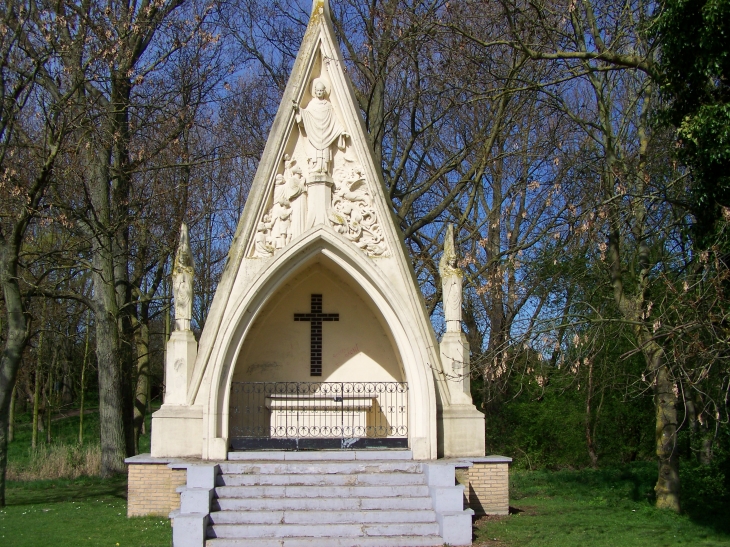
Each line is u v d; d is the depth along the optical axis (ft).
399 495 43.98
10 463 79.77
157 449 49.29
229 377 49.85
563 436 86.58
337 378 56.34
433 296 84.58
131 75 64.28
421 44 64.64
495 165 85.35
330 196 52.06
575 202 52.80
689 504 56.24
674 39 40.42
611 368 66.64
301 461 47.80
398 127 91.81
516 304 68.18
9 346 53.93
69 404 136.46
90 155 63.10
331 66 53.83
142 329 91.56
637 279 55.62
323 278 56.95
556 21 55.16
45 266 74.69
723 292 34.17
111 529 42.65
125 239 77.97
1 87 54.24
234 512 41.34
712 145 38.34
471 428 51.47
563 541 40.91
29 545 38.14
